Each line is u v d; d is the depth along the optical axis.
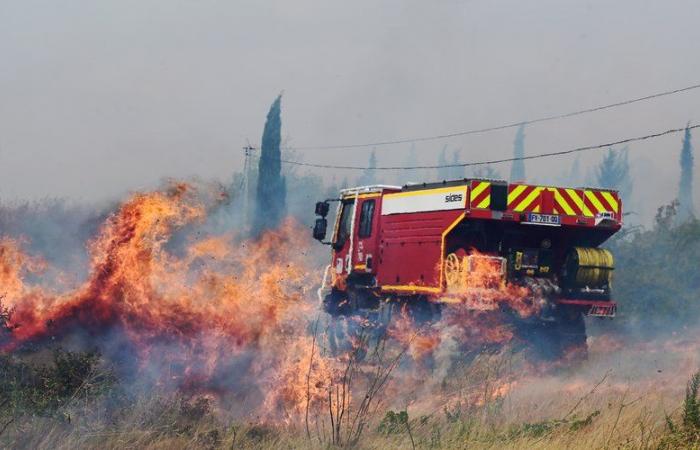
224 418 14.54
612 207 24.73
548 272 24.67
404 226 26.55
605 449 12.44
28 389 14.23
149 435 13.04
